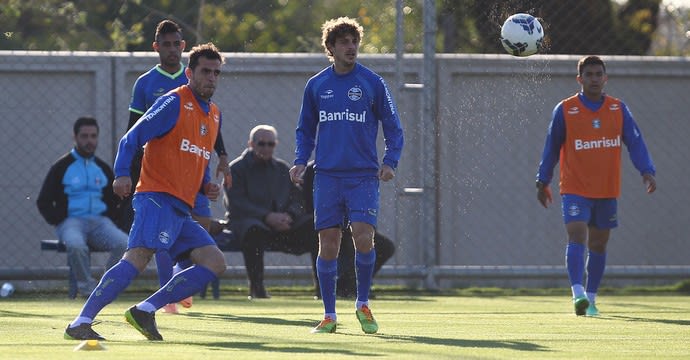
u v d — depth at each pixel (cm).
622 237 3972
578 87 3828
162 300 1720
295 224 3225
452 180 3775
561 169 2655
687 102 3972
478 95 3756
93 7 5641
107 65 3638
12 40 5403
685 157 3984
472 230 3806
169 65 2566
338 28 1948
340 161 1952
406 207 3706
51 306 2739
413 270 3600
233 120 3684
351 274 3184
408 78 3731
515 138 3797
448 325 2200
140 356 1420
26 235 3609
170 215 1702
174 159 1702
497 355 1530
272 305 2877
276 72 3697
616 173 2625
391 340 1788
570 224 2606
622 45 4303
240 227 3197
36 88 3603
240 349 1566
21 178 3600
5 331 1894
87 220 3212
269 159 3244
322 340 1764
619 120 2625
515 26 2505
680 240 3994
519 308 2834
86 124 3216
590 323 2286
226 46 5634
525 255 3856
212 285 3316
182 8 5469
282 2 5819
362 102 1953
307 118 2008
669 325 2227
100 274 3500
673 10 4394
